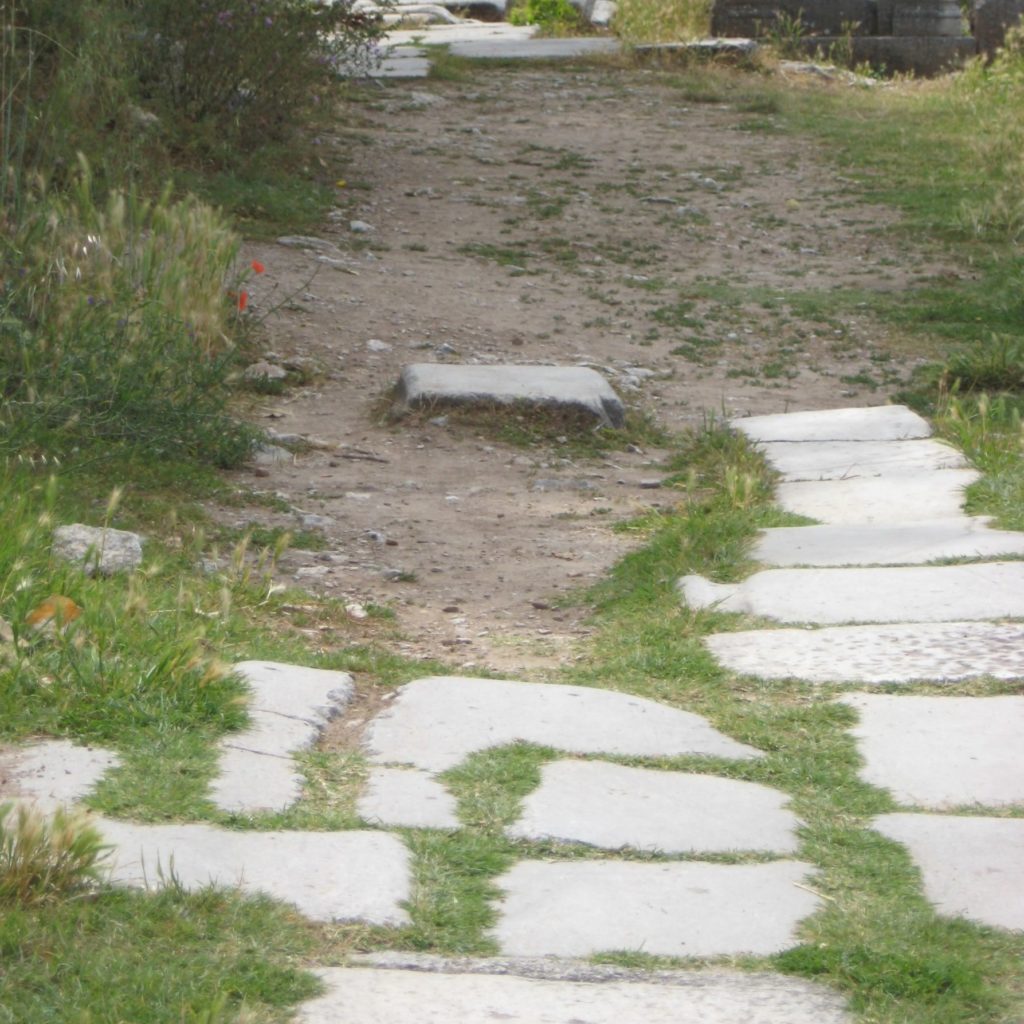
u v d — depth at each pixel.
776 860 4.30
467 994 3.54
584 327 12.10
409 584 6.98
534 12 28.59
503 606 6.75
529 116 20.27
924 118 20.92
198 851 4.12
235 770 4.66
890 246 14.98
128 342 8.59
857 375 11.16
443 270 13.48
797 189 17.12
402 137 18.58
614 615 6.54
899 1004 3.55
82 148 11.29
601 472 8.95
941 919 3.92
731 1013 3.48
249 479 8.38
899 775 4.87
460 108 20.56
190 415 8.45
